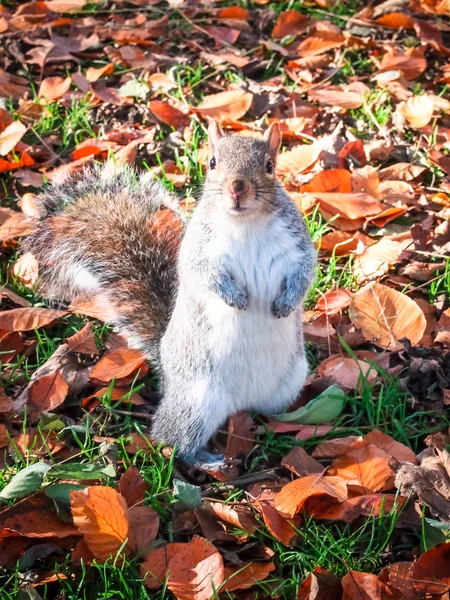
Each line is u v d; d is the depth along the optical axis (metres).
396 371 1.28
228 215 1.17
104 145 1.50
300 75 1.62
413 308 1.31
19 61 1.65
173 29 1.72
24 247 1.37
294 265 1.20
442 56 1.67
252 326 1.20
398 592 1.10
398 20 1.70
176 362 1.22
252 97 1.56
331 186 1.44
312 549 1.14
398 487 1.15
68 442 1.23
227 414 1.23
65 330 1.33
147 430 1.25
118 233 1.35
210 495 1.19
